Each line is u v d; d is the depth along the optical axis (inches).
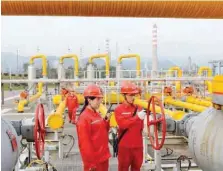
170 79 341.7
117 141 215.2
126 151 204.1
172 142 354.6
